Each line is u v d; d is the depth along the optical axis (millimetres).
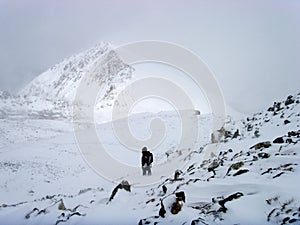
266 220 5969
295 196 6531
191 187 8773
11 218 9039
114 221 7672
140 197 9773
